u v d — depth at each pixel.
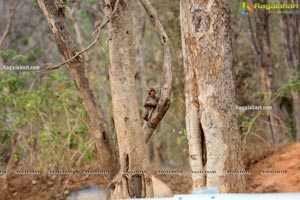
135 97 9.75
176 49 19.73
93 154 15.09
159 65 22.98
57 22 9.87
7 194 13.93
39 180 14.42
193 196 4.85
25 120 14.88
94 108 10.31
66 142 14.94
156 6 20.52
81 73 10.12
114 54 9.65
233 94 9.24
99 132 10.37
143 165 9.84
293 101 17.42
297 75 16.36
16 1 24.28
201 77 9.19
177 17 20.22
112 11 8.87
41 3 9.88
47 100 15.12
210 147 9.20
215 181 9.16
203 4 9.15
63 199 13.63
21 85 15.47
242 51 21.17
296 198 4.71
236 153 9.25
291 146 14.68
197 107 9.33
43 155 14.70
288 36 17.39
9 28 20.73
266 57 17.70
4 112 15.26
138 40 21.41
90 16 20.72
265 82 17.72
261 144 15.61
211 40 9.12
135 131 9.73
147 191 9.86
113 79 9.72
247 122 15.57
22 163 15.80
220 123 9.16
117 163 10.49
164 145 22.97
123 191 9.88
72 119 15.31
